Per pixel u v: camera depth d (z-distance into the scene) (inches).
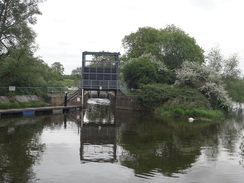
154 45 1963.6
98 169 446.9
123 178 405.4
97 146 615.2
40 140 665.6
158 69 1676.9
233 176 422.6
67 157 516.4
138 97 1493.6
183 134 774.5
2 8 1172.5
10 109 1143.0
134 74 1688.0
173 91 1392.7
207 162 494.9
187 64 1551.4
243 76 1727.4
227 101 1374.3
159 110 1342.3
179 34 1840.6
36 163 471.5
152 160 504.1
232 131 836.0
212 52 1728.6
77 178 402.9
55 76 3009.4
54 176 408.5
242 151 579.8
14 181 381.4
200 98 1302.9
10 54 1322.6
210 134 778.2
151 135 755.4
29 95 1390.3
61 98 1515.7
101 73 1594.5
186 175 423.2
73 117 1158.3
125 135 752.3
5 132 754.2
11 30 1200.2
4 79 1315.2
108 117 1185.4
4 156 509.0
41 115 1199.6
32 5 1241.4
